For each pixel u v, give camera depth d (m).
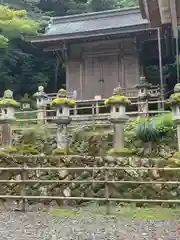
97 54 15.54
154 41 14.84
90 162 7.22
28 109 16.44
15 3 23.66
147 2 7.54
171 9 6.74
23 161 7.54
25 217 5.66
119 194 6.46
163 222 5.18
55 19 17.56
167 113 9.38
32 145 9.50
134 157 7.10
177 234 4.46
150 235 4.41
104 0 24.05
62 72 22.86
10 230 4.77
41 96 12.19
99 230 4.71
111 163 7.15
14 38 21.38
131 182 5.85
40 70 22.86
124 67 15.20
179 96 7.43
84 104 13.96
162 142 8.11
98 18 16.97
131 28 13.89
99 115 10.52
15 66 21.59
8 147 8.66
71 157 7.30
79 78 15.74
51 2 25.78
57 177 7.16
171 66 18.36
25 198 6.21
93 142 8.84
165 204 6.20
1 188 6.89
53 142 9.37
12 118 8.88
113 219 5.43
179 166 6.53
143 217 5.54
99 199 5.88
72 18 17.41
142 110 10.41
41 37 15.05
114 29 14.10
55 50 15.89
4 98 9.09
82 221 5.30
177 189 6.33
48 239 4.26
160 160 6.70
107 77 15.41
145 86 11.44
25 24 19.86
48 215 5.81
